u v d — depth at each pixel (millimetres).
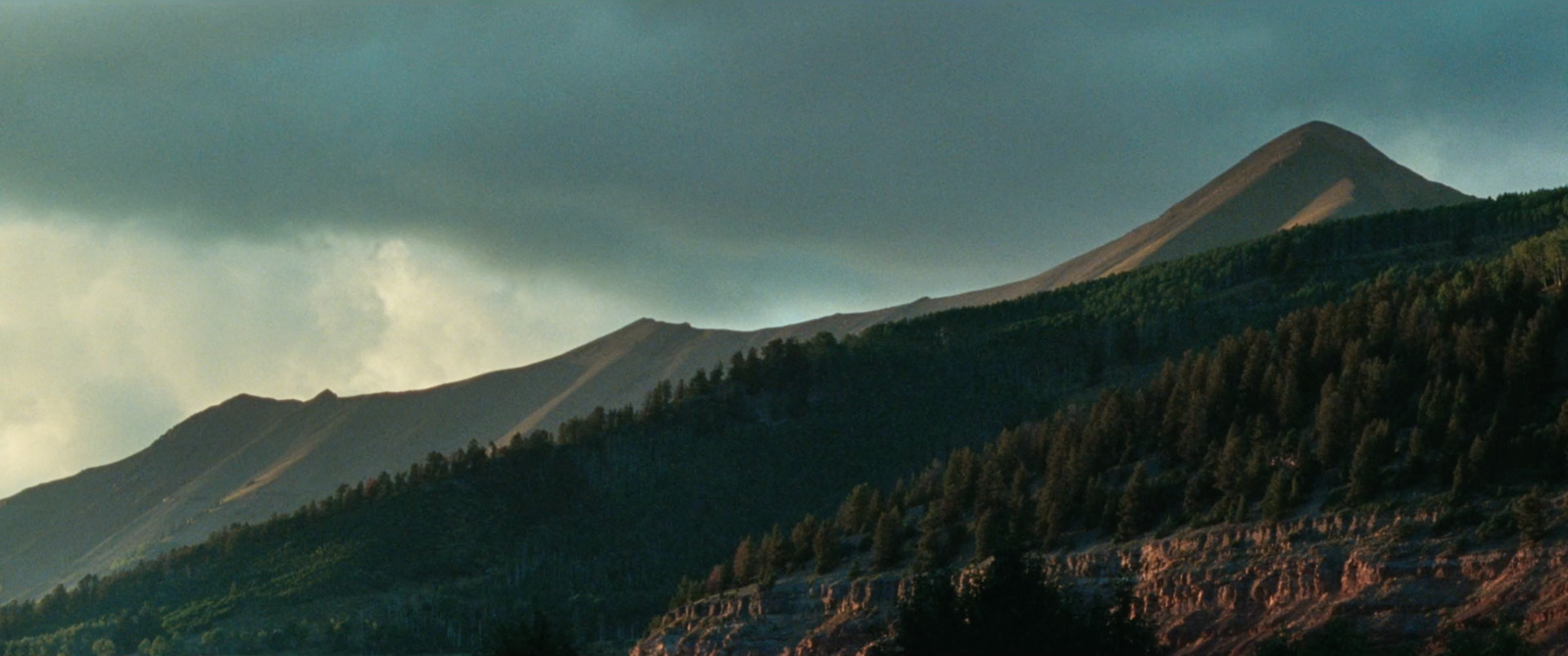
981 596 115312
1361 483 178875
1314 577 168625
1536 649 138375
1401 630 154625
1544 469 167250
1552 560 149750
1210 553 184750
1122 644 114125
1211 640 172625
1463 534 162250
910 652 115062
